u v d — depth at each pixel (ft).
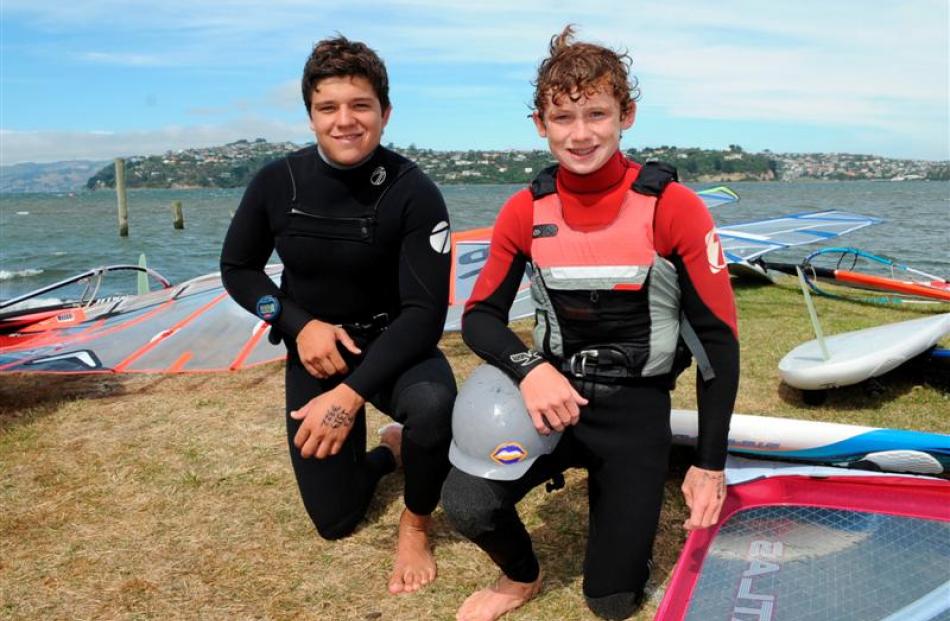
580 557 8.94
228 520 10.18
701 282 6.86
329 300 9.16
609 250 6.88
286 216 8.88
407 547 8.80
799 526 8.17
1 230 114.42
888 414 13.97
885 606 6.76
